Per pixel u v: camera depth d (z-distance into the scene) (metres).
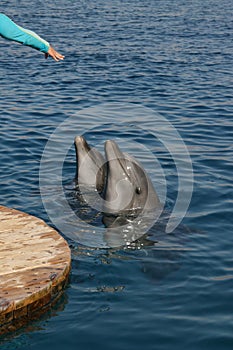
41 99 17.44
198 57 24.02
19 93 18.11
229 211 9.95
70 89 18.72
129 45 26.19
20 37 8.03
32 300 7.19
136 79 20.19
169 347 6.47
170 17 35.66
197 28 31.45
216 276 7.94
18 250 8.14
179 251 8.57
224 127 14.97
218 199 10.43
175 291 7.57
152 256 8.43
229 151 13.16
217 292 7.55
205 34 29.58
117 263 8.25
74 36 28.17
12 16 34.72
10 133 14.12
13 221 8.90
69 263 7.89
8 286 7.34
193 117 15.83
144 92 18.50
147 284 7.75
